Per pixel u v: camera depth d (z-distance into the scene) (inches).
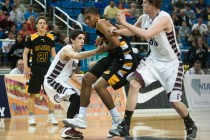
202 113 732.7
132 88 367.2
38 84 537.0
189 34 1015.0
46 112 673.6
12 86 658.2
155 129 469.7
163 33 358.0
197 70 830.5
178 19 1063.6
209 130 464.4
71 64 427.8
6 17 888.9
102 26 362.3
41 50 537.6
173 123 549.6
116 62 380.2
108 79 378.6
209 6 1164.5
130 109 368.8
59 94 410.6
